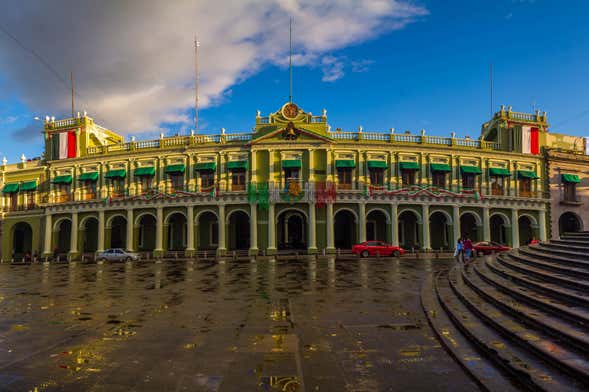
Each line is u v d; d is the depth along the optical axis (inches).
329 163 1653.5
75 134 1895.9
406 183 1699.1
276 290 650.2
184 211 1697.8
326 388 243.1
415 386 244.7
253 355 310.3
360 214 1636.3
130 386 249.6
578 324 299.0
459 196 1691.7
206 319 439.5
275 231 1625.2
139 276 916.6
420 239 1667.1
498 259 768.3
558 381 220.8
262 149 1668.3
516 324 334.3
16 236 2095.2
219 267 1119.0
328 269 993.5
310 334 372.2
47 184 1921.8
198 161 1724.9
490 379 242.8
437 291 573.0
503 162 1781.5
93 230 1909.4
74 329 399.2
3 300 585.9
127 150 1822.1
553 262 566.6
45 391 242.5
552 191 1820.9
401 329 388.2
